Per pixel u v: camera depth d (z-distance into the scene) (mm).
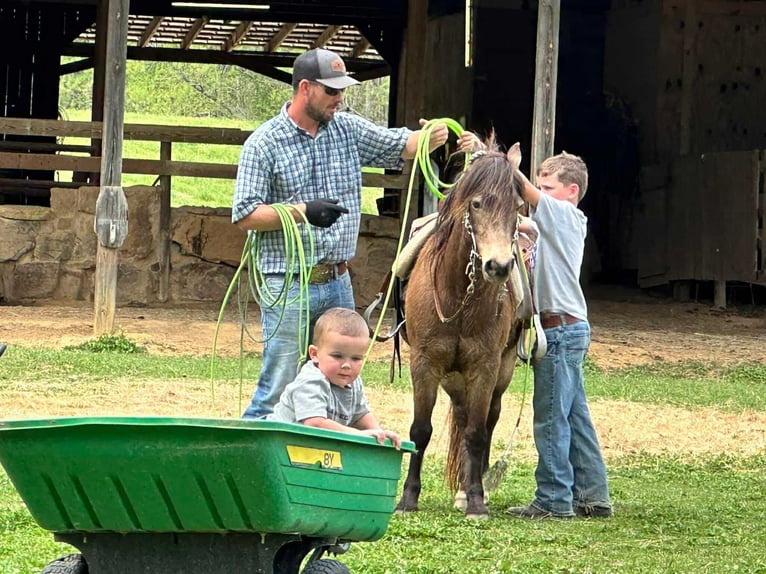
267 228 7227
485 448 10375
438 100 30469
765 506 10266
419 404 9406
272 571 5586
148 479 5398
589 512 9750
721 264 24750
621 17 28516
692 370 17984
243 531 5453
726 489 11016
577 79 28812
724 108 27094
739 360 18828
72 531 5672
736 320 23438
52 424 5371
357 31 31531
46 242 21734
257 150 7383
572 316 9602
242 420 5234
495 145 8773
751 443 13352
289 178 7449
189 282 22141
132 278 21891
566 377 9547
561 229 9570
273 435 5262
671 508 10070
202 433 5266
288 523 5387
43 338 17656
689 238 25578
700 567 7867
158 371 15500
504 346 9477
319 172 7539
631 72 28312
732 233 24484
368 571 7332
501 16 28656
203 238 22156
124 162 21109
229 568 5605
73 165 21344
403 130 7852
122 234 17359
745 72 27141
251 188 7348
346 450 5641
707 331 21953
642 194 27016
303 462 5418
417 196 21797
